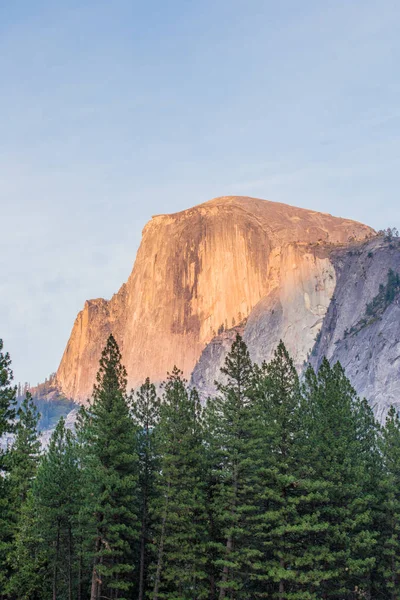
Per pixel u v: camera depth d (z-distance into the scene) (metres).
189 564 50.47
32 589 52.03
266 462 53.47
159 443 54.81
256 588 53.28
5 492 45.16
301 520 49.66
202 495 52.16
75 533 50.09
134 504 52.78
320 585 51.44
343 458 54.19
